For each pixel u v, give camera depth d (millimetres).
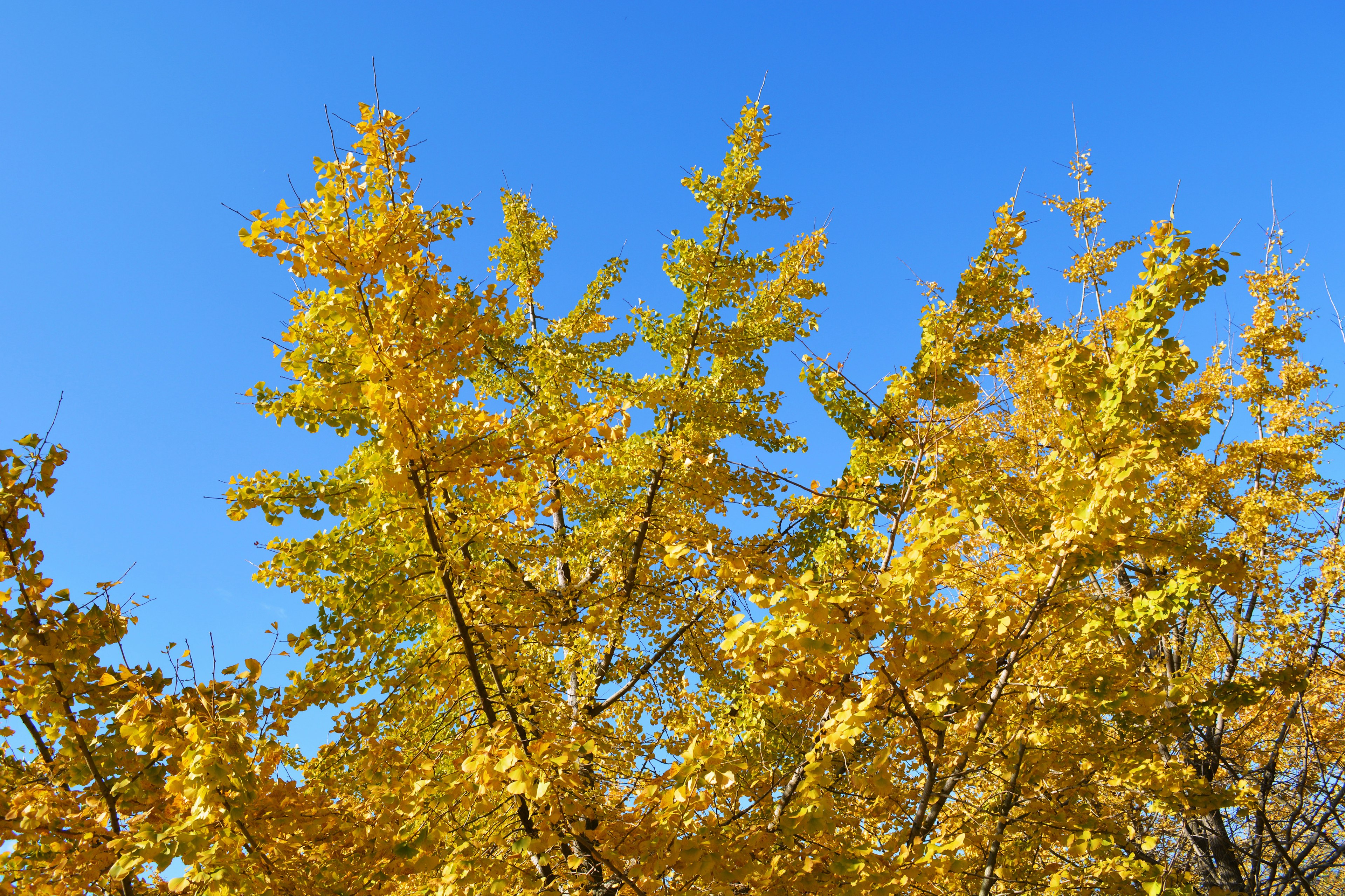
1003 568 3744
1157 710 4090
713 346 5914
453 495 3701
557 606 4320
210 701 2785
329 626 3604
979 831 3723
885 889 2576
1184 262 3123
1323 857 6395
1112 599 4113
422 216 3527
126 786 3029
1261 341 7266
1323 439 6703
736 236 5844
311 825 3008
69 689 3117
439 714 4070
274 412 3529
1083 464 3223
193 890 2857
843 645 2666
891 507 4340
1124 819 4297
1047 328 5574
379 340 3320
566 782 2678
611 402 3816
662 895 2684
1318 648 5590
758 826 2920
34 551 3273
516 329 7059
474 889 2613
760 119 5719
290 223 3309
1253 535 5883
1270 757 5703
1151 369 3004
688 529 4836
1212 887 5320
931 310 4551
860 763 3391
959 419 4410
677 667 4770
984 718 3350
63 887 2883
